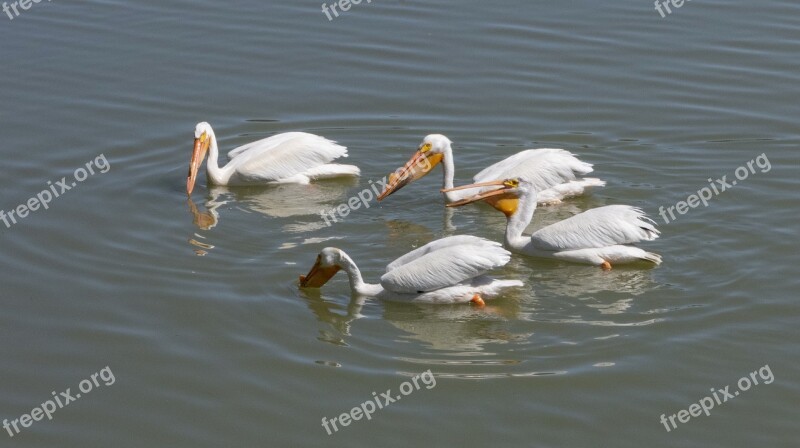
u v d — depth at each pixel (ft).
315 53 72.59
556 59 71.51
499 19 76.54
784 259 50.21
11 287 48.52
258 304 47.19
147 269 49.98
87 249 51.78
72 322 45.98
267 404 40.86
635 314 46.09
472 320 45.96
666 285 48.29
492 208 57.41
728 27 75.10
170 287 48.44
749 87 68.08
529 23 75.92
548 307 46.85
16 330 45.44
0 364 43.37
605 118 65.36
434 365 42.75
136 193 57.88
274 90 68.64
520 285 47.47
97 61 71.67
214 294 47.93
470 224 55.47
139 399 41.34
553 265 50.75
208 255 51.26
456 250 47.06
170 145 63.00
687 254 50.78
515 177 53.93
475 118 65.72
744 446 38.60
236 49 73.20
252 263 50.62
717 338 44.24
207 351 43.96
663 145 62.59
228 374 42.52
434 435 39.04
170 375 42.57
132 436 39.40
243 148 61.62
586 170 57.26
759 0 79.00
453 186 58.54
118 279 49.11
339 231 54.19
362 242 52.95
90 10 78.79
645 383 41.60
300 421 39.93
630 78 69.26
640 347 43.70
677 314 45.98
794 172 59.06
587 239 50.16
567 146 62.75
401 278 46.98
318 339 44.68
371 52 72.49
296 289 48.47
